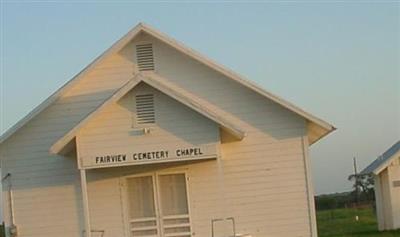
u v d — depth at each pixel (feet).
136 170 89.25
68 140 82.79
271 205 89.20
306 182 89.35
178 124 83.56
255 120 89.81
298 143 89.61
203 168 89.25
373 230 130.62
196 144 83.35
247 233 88.94
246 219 89.04
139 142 83.25
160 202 88.99
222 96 89.97
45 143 90.12
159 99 83.71
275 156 89.56
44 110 90.02
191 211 88.84
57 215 89.76
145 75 83.35
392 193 128.26
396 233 120.06
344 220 174.60
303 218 89.04
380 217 130.62
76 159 90.02
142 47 90.48
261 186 89.35
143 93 83.66
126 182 89.35
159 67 90.22
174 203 89.04
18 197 89.86
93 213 88.99
